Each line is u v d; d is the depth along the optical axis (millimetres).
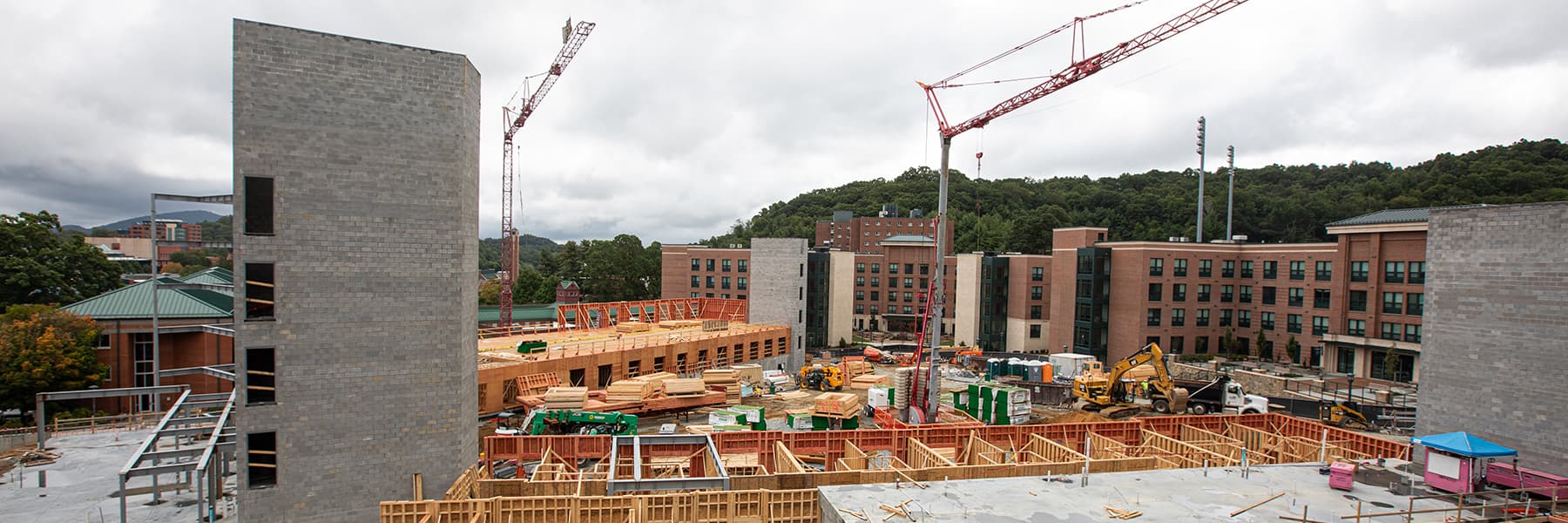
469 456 31625
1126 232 163750
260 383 26797
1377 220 72438
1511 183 104438
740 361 78375
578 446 35719
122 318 53219
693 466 34562
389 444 28844
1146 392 62156
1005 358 89000
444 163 29391
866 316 133375
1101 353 91000
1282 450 38938
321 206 27188
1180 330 87875
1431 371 30859
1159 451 36781
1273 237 145375
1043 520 21656
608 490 25766
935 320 55875
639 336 73500
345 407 28047
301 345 27203
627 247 145125
